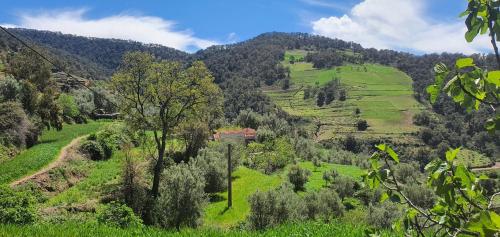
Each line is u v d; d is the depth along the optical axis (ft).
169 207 92.02
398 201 9.86
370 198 149.38
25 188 115.55
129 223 64.34
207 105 138.92
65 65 428.15
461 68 7.99
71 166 147.33
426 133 405.18
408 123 475.72
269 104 566.77
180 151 170.60
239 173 165.68
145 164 131.23
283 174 200.75
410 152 376.07
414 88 615.98
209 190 138.10
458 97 8.07
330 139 442.91
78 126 251.19
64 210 91.15
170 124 131.34
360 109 540.93
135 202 100.89
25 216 65.36
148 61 125.29
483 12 8.07
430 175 8.61
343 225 31.45
